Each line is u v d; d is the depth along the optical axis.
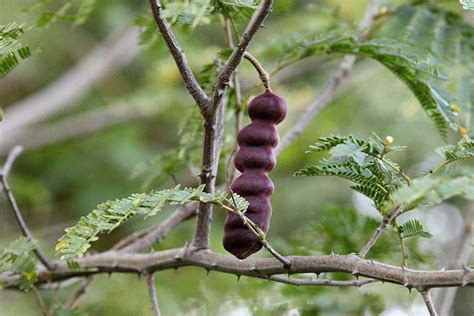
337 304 1.21
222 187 1.13
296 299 1.22
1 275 1.09
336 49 1.12
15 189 1.91
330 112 1.85
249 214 0.96
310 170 0.97
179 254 1.04
